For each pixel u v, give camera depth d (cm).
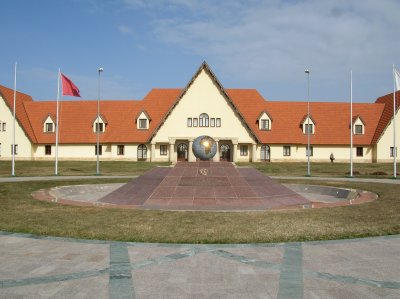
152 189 2053
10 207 1800
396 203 1977
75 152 6619
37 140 6594
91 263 955
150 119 6569
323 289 795
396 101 6556
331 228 1341
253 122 6550
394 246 1125
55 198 2150
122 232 1271
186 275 874
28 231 1291
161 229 1317
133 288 797
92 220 1478
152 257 1005
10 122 6575
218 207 1888
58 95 4469
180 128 6178
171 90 6962
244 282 833
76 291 778
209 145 2389
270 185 2156
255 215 1598
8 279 845
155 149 6322
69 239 1184
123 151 6494
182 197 1995
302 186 2964
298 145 6488
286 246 1116
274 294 768
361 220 1491
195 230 1301
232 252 1054
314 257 1012
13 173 4219
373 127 6656
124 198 2061
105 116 6812
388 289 797
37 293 768
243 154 6338
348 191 2531
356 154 6525
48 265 940
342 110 6856
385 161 6425
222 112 6175
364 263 964
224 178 2089
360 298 751
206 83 6194
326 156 6512
